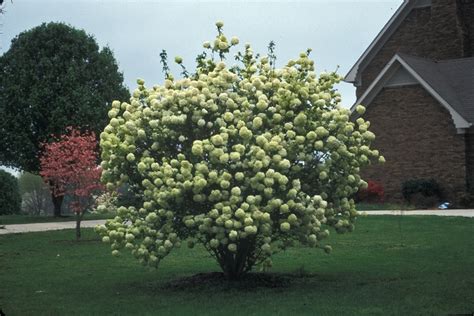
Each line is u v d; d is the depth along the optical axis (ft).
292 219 27.14
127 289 31.27
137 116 29.25
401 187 83.82
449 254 39.27
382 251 41.52
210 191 27.89
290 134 28.02
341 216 31.58
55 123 91.09
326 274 33.96
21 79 93.20
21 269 38.27
